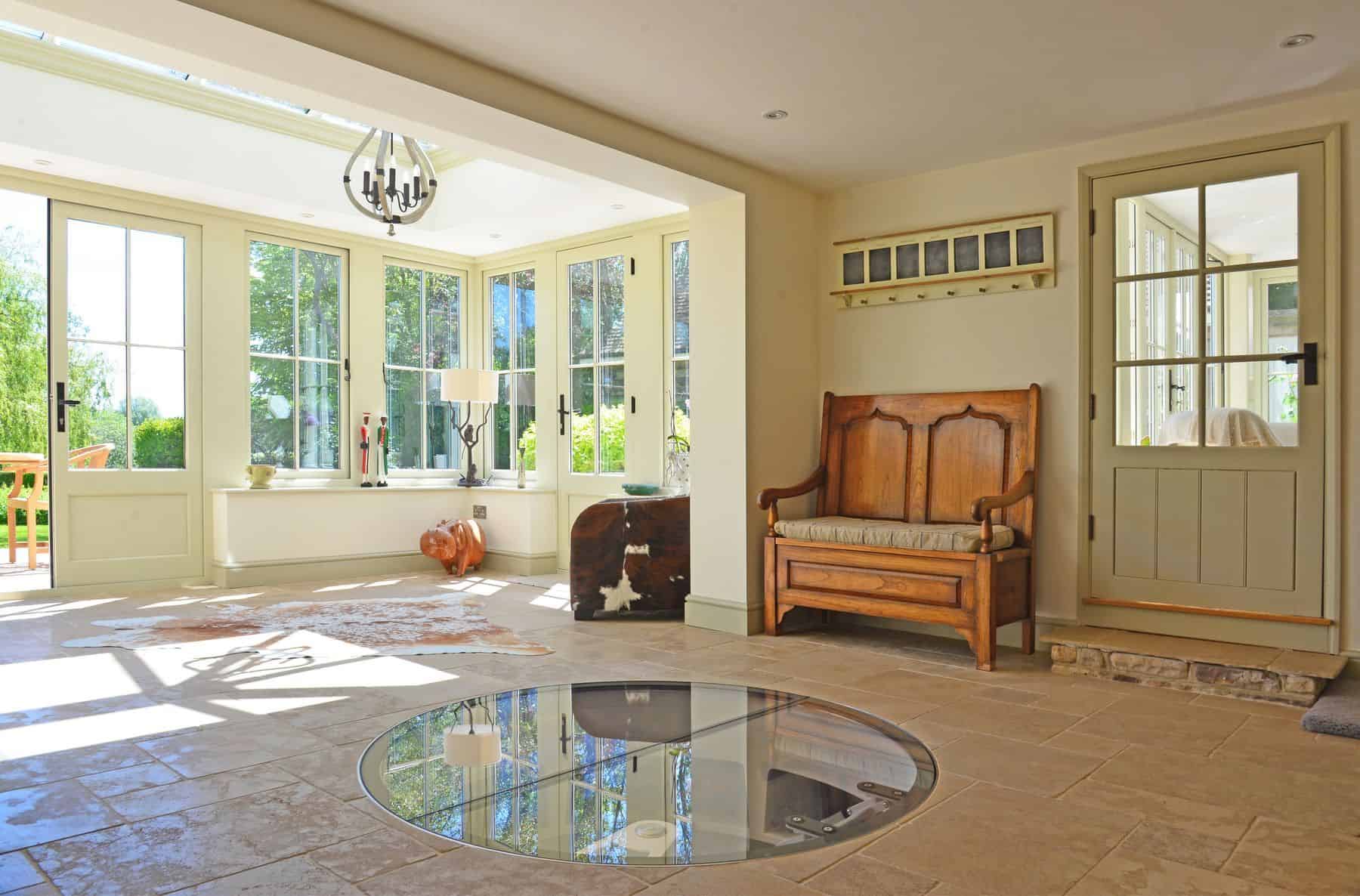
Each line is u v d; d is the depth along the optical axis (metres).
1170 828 2.33
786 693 3.64
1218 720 3.33
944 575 4.26
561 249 7.39
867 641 4.81
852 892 1.97
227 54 3.14
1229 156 4.15
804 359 5.38
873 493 5.15
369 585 6.59
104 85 5.58
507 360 7.95
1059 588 4.60
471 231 7.15
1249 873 2.08
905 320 5.15
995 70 3.63
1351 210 3.87
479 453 8.12
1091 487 4.53
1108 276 4.48
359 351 7.41
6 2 3.03
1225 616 4.13
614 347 7.04
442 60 3.47
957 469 4.86
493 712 3.32
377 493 7.19
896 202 5.19
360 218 6.84
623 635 4.91
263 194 6.30
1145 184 4.38
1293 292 4.02
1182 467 4.27
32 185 5.76
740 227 4.98
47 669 4.02
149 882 2.01
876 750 2.90
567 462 7.38
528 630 5.03
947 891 1.98
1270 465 4.05
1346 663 3.77
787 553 4.85
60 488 5.93
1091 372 4.52
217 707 3.43
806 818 2.33
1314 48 3.43
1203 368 4.23
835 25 3.23
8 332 11.56
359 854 2.14
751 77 3.72
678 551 5.42
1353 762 2.86
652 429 6.76
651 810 2.36
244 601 5.86
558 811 2.36
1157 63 3.57
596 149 4.16
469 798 2.46
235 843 2.21
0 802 2.48
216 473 6.59
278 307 6.97
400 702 3.50
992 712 3.43
